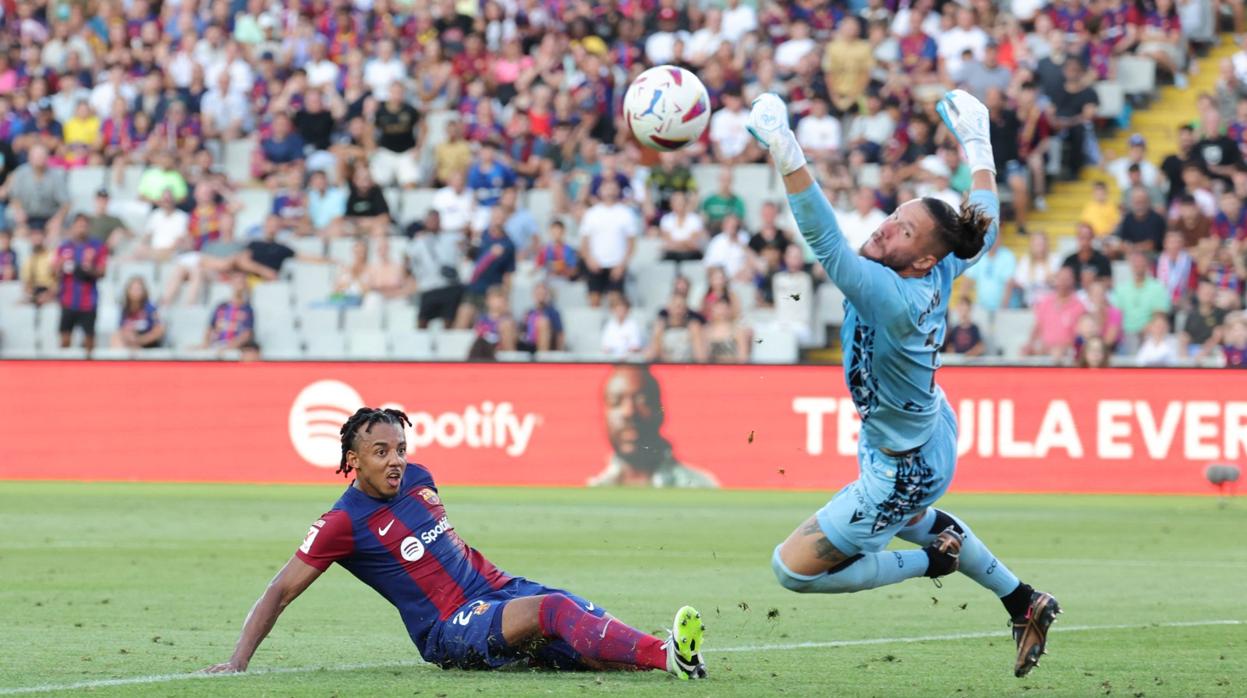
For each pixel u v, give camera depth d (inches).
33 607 1409.9
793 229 3289.9
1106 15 3639.3
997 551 1961.1
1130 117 3641.7
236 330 3230.8
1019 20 3673.7
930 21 3634.4
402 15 3976.4
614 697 909.8
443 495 2726.4
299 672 1023.6
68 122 3814.0
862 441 999.0
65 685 974.4
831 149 3444.9
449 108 3742.6
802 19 3673.7
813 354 3225.9
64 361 2992.1
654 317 3267.7
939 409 995.9
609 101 3646.7
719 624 1330.0
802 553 992.2
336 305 3361.2
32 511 2412.6
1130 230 3223.4
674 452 2886.3
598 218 3297.2
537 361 2913.4
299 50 3897.6
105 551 1892.2
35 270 3435.0
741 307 3216.0
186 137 3764.8
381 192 3506.4
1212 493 2783.0
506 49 3777.1
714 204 3363.7
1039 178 3410.4
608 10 3821.4
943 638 1249.4
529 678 979.3
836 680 1016.2
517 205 3417.8
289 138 3705.7
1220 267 3105.3
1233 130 3361.2
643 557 1846.7
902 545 2160.4
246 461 2947.8
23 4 4097.0
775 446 2861.7
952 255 980.6
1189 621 1364.4
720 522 2282.2
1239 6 3786.9
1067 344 3019.2
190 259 3464.6
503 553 1881.2
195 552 1884.8
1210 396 2785.4
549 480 2898.6
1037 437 2822.3
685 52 3727.9
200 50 3929.6
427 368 2915.8
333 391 2930.6
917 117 3425.2
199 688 955.3
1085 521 2356.1
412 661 1090.7
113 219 3563.0
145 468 2972.4
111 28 4060.0
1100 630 1301.7
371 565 1015.6
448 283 3319.4
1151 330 3006.9
